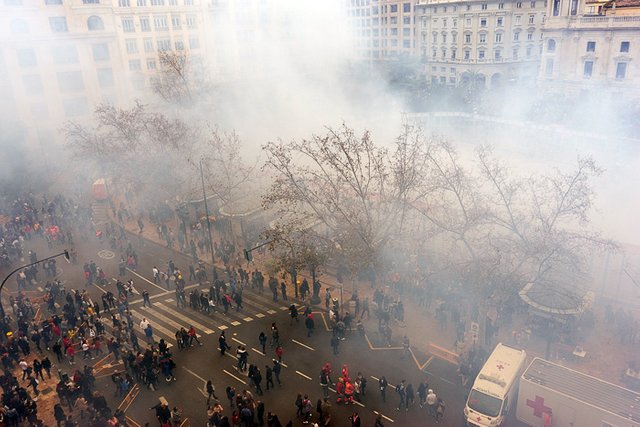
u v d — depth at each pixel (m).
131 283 35.12
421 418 22.97
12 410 22.98
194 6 56.41
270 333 29.95
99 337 29.77
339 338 28.91
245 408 22.34
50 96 62.50
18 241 40.72
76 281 37.31
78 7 63.06
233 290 33.53
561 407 20.50
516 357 23.39
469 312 30.53
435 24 97.12
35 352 29.27
